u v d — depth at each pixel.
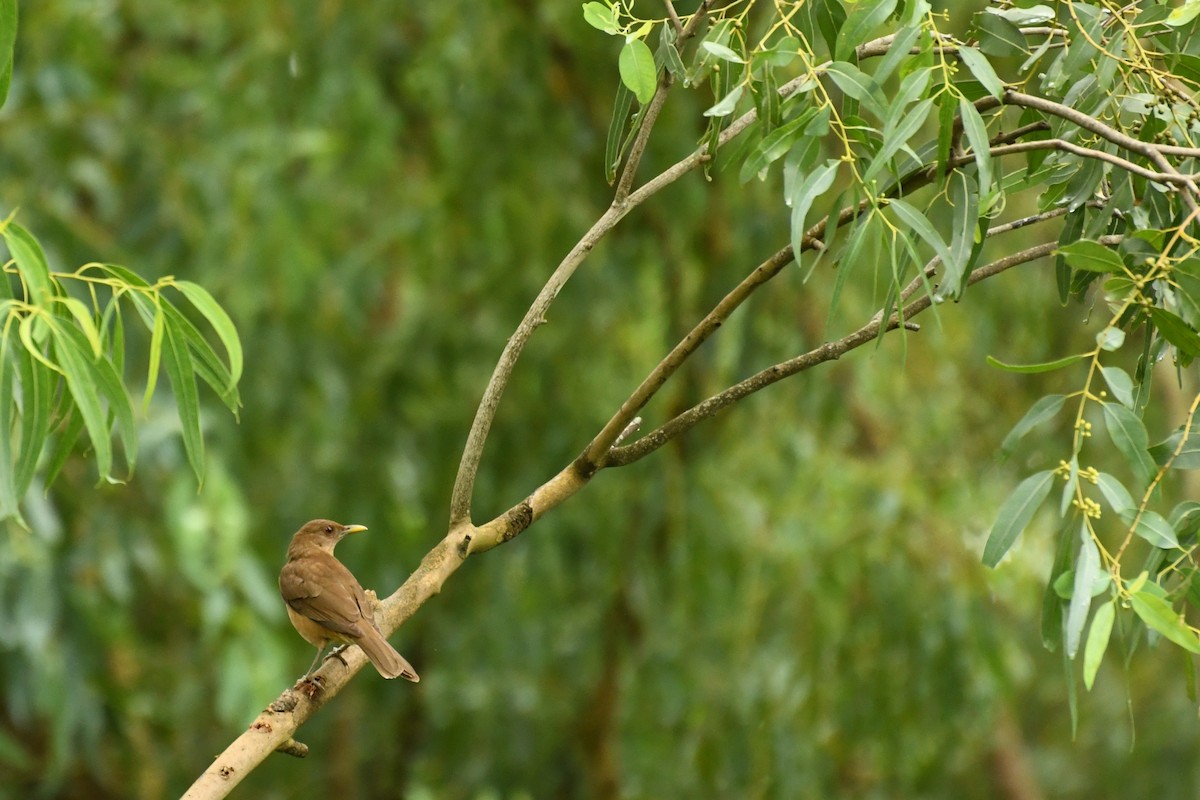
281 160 12.71
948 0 11.66
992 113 6.66
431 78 13.35
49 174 11.69
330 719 16.12
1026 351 13.96
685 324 13.07
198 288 5.23
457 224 13.60
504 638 13.58
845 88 5.01
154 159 12.42
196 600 12.99
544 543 13.19
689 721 12.95
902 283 5.32
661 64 5.61
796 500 12.95
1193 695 4.81
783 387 12.86
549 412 13.49
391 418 14.05
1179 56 5.57
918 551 12.88
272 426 13.88
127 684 12.43
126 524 10.69
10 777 12.51
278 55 13.10
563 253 13.23
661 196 12.75
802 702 12.60
